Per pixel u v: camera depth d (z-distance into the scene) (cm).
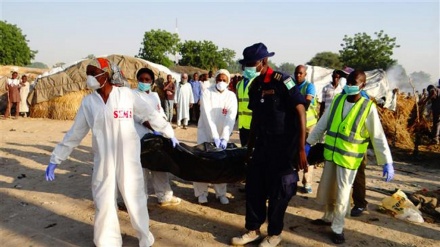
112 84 365
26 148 865
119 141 363
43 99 1492
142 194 379
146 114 391
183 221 470
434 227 473
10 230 432
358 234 446
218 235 434
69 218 468
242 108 549
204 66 5362
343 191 416
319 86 1406
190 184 619
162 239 420
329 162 434
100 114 356
